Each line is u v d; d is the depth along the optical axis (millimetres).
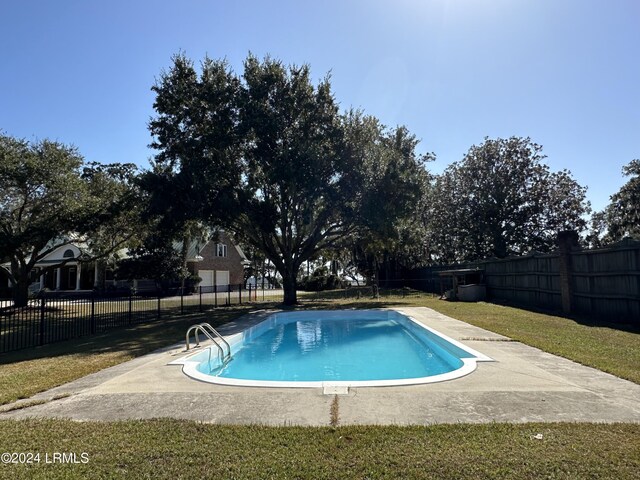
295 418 4184
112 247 21688
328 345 11172
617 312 10773
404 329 13461
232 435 3734
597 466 3023
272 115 17922
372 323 14922
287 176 16922
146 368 6656
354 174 17828
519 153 34562
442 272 22547
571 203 33812
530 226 34688
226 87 18297
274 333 13320
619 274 10672
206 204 17594
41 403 4906
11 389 5633
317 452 3357
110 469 3156
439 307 16297
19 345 10070
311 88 18469
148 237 21562
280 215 19344
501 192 34562
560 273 13359
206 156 18203
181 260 28953
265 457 3293
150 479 2992
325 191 17891
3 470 3152
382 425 3928
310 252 21109
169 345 9164
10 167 16625
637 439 3477
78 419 4289
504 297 18656
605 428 3729
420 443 3484
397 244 22625
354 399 4766
